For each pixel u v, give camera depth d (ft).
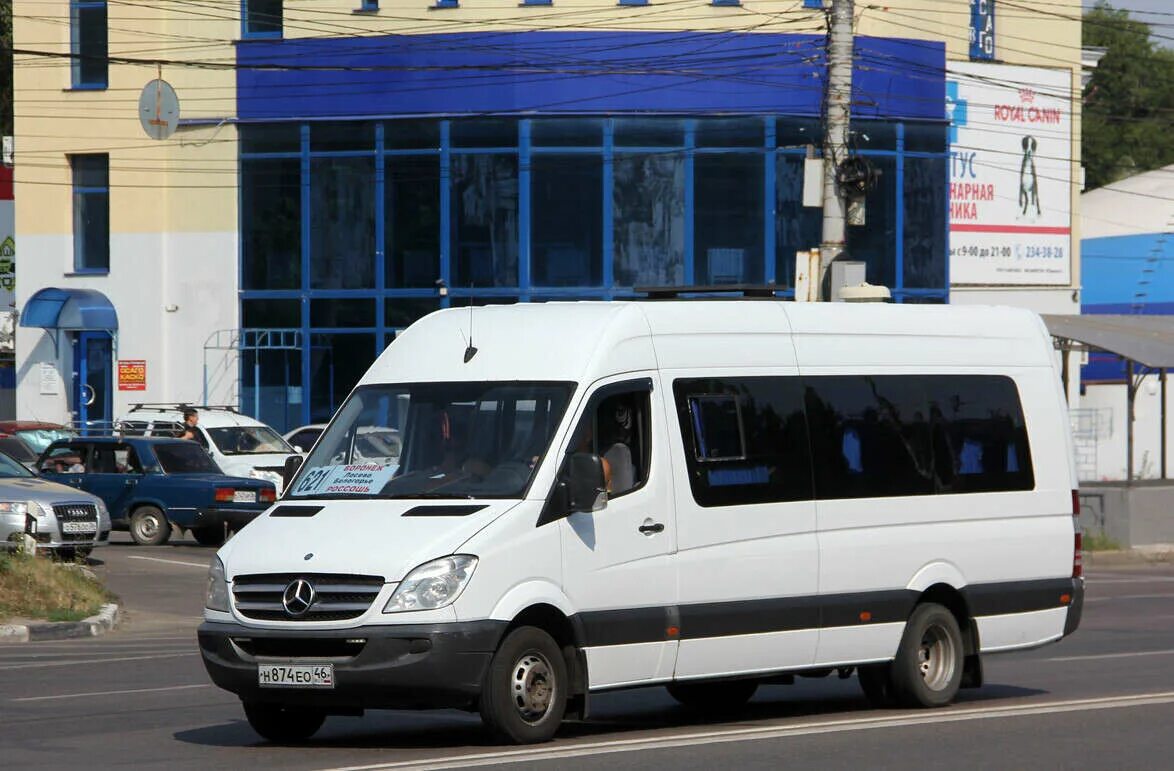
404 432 63.72
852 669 72.84
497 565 58.18
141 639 107.04
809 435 68.90
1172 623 116.16
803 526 67.82
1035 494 76.69
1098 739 62.80
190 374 228.84
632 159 216.95
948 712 70.49
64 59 232.94
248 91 225.15
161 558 152.87
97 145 232.12
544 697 59.82
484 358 64.39
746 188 218.79
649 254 217.56
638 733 65.05
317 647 57.62
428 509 59.72
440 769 54.65
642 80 216.54
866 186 148.15
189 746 62.13
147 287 230.27
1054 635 77.05
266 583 58.75
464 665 57.06
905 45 228.84
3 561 113.70
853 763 56.80
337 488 62.95
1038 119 256.73
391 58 219.41
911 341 73.87
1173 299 286.25
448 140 218.18
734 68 217.56
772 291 74.02
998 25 253.24
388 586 57.00
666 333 65.62
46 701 75.46
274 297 225.35
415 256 220.84
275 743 62.95
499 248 218.18
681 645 63.41
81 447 167.73
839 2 147.64
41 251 236.02
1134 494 185.26
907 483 71.92
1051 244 258.98
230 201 226.79
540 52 216.13
